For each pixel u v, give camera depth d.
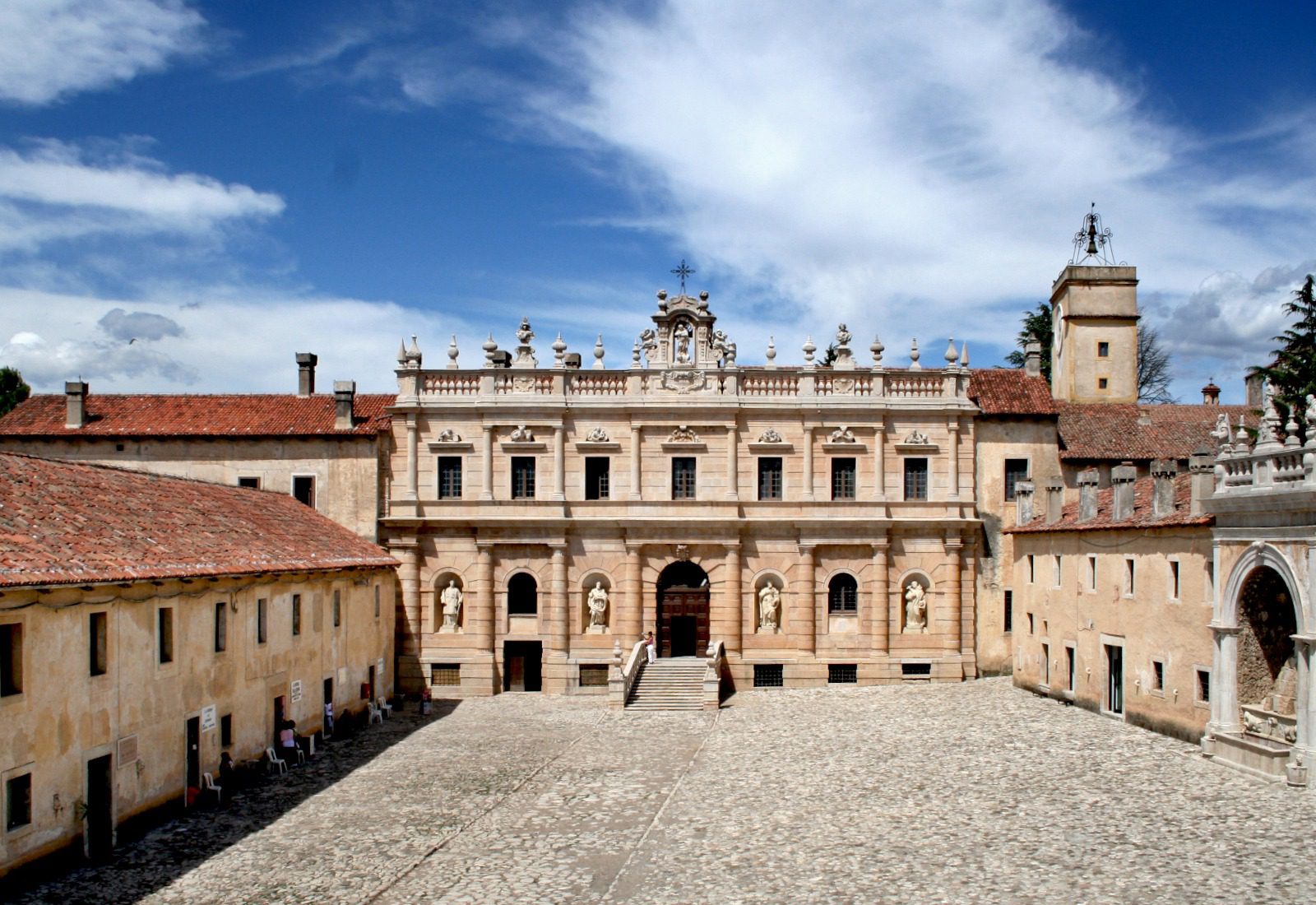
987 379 60.16
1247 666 35.31
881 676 55.47
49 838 25.73
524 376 57.12
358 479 55.84
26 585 24.20
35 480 32.38
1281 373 57.50
